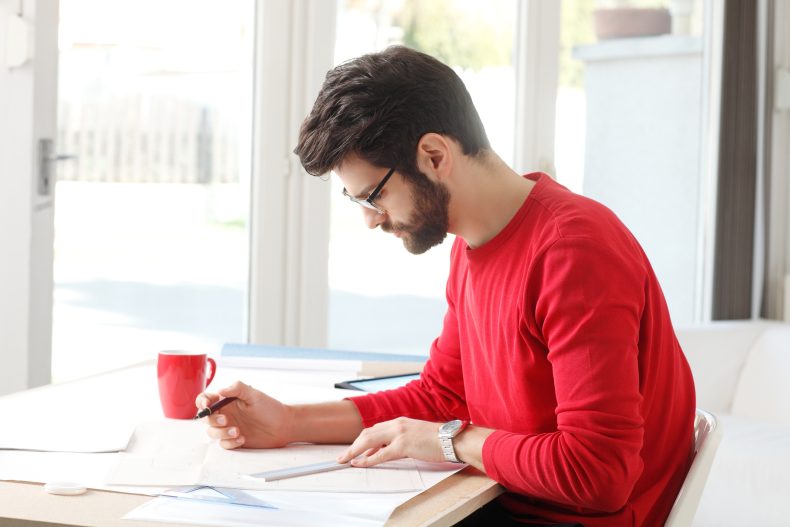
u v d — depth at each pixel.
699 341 3.31
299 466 1.20
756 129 3.72
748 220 3.72
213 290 2.92
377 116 1.22
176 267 2.87
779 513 2.61
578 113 3.55
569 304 1.17
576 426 1.15
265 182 2.90
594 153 3.59
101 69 2.71
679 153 3.78
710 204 3.79
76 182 2.69
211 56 2.86
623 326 1.17
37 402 1.46
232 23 2.88
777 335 3.34
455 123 1.27
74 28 2.65
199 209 2.88
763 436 2.86
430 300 3.27
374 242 3.13
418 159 1.25
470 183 1.29
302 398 1.57
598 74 3.58
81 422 1.33
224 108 2.89
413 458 1.26
